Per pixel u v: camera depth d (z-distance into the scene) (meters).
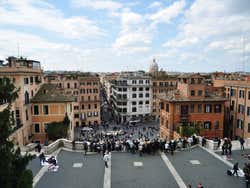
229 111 52.16
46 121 44.22
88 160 24.06
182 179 18.95
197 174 20.05
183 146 28.53
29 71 43.50
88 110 89.69
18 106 38.69
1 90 9.95
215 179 18.92
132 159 24.28
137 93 97.31
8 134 10.02
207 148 28.36
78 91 88.12
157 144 26.58
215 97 47.78
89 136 66.69
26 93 41.34
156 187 17.52
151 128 82.81
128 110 96.94
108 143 27.69
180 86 50.44
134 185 17.86
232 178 19.12
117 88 98.19
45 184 18.02
